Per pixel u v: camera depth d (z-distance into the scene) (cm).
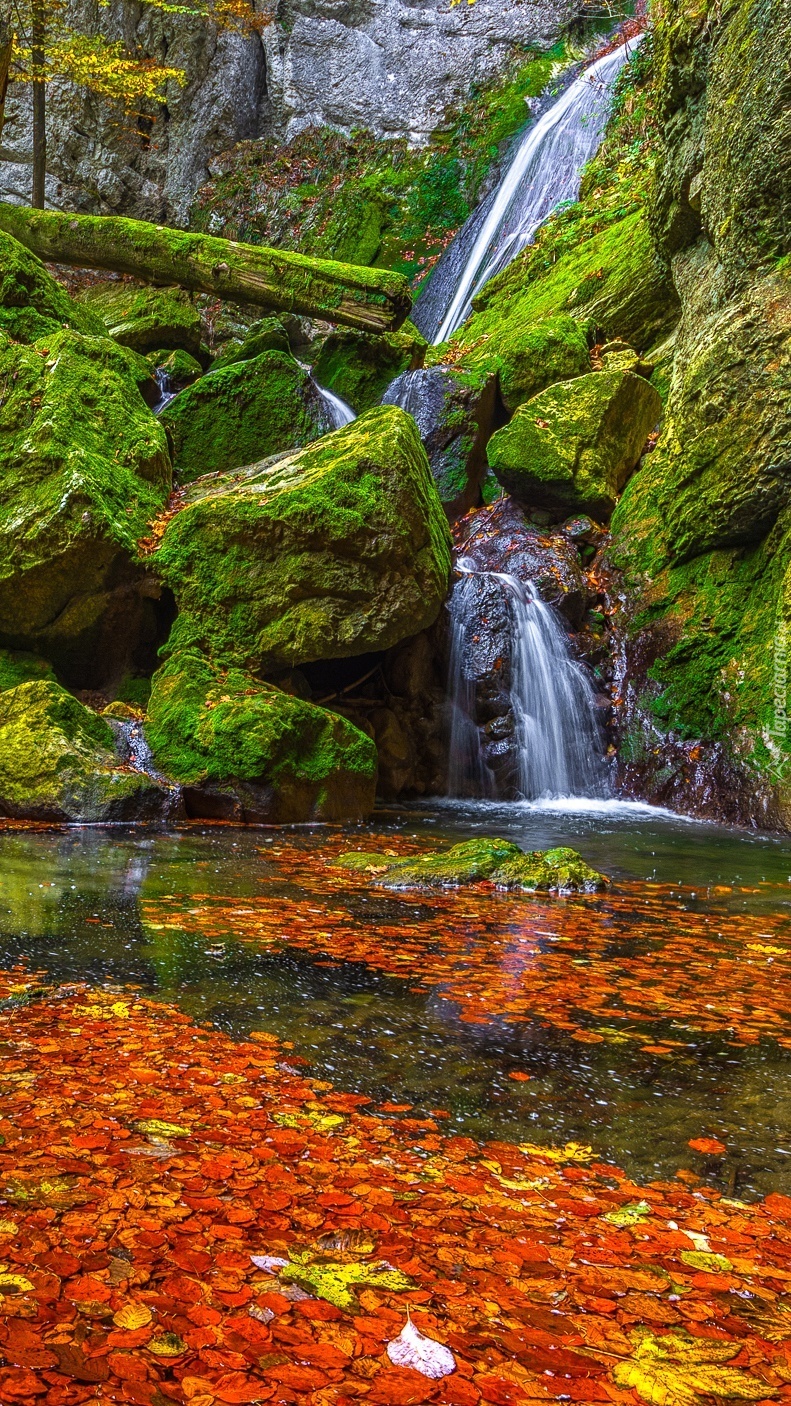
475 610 1037
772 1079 291
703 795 946
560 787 1030
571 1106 267
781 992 375
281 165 2570
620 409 1230
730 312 1010
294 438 1221
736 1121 263
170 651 847
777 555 944
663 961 412
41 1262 179
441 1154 234
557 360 1339
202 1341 161
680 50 1107
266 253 1462
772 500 945
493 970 383
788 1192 228
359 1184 215
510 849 586
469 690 1009
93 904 453
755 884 605
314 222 2481
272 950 391
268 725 761
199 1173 214
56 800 697
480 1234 199
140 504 910
